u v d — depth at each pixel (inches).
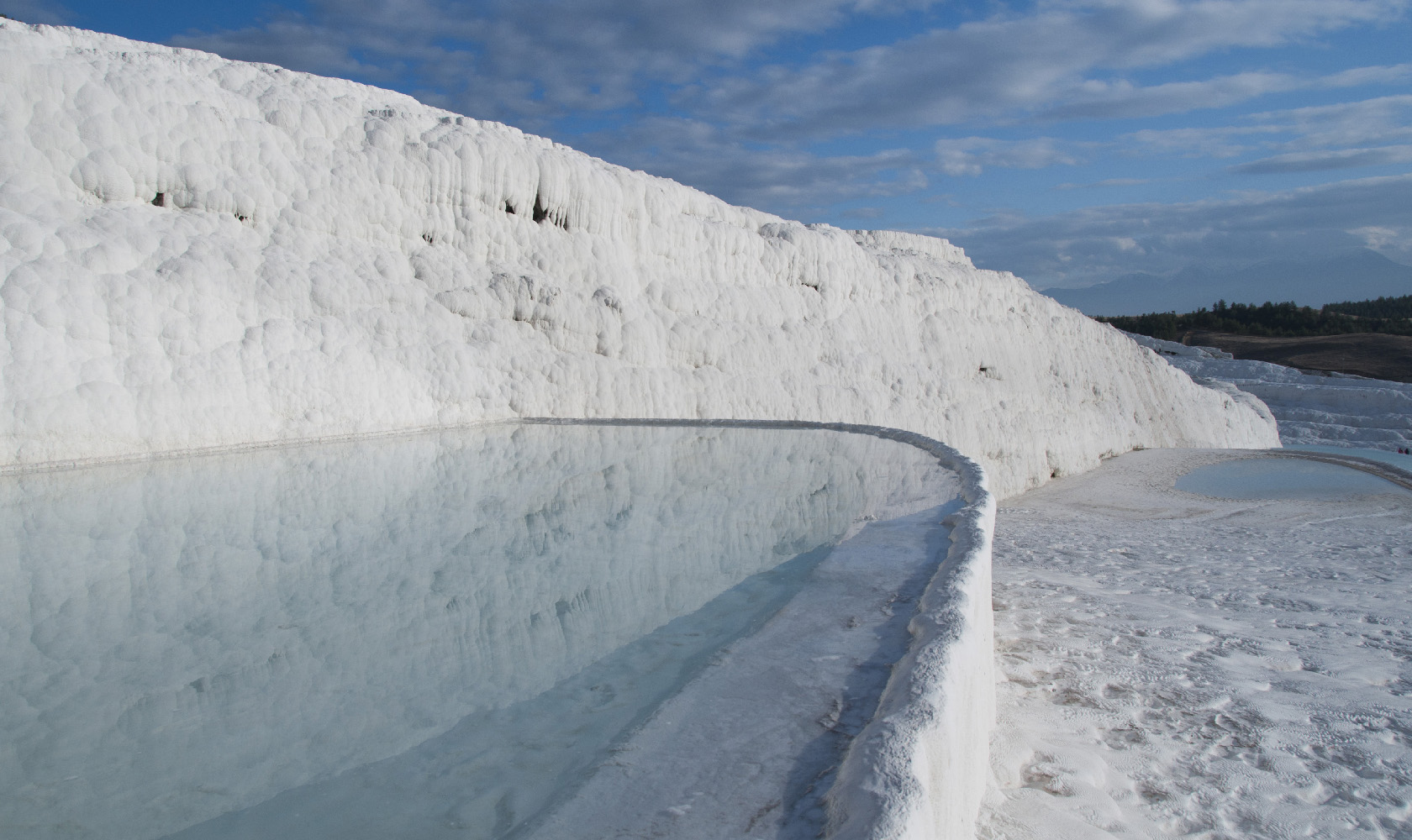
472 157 383.9
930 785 57.6
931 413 640.4
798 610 96.5
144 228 264.2
